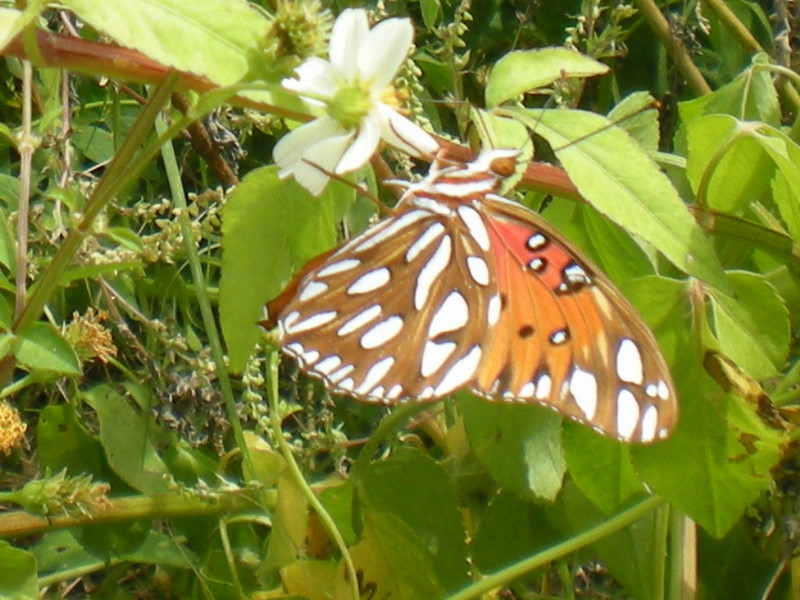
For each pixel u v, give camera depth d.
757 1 0.69
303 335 0.53
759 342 0.56
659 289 0.56
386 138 0.52
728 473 0.56
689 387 0.56
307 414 0.61
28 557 0.55
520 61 0.55
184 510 0.59
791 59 0.65
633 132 0.60
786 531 0.59
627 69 0.67
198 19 0.51
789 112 0.65
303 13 0.51
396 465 0.58
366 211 0.60
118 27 0.51
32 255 0.60
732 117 0.56
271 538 0.58
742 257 0.59
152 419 0.60
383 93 0.52
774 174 0.57
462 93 0.65
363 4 0.64
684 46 0.66
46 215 0.61
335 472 0.60
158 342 0.61
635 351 0.54
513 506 0.59
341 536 0.59
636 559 0.58
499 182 0.54
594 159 0.54
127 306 0.60
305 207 0.55
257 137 0.64
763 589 0.60
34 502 0.55
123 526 0.59
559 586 0.61
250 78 0.51
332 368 0.53
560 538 0.59
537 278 0.54
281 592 0.58
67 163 0.60
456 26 0.60
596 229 0.58
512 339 0.54
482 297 0.54
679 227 0.54
